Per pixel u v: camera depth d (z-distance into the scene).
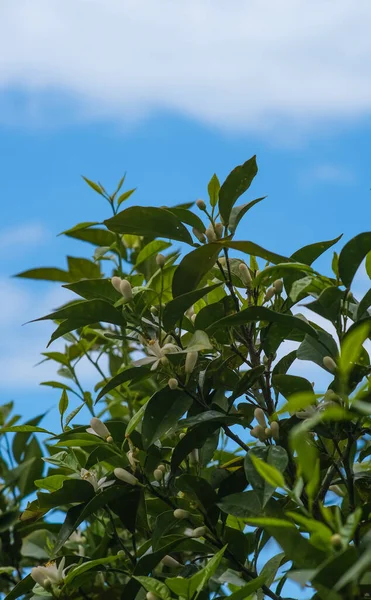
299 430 1.61
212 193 2.53
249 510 2.13
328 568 1.61
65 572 2.53
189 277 2.39
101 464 2.81
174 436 2.87
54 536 3.43
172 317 2.40
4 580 3.61
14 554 3.62
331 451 2.50
